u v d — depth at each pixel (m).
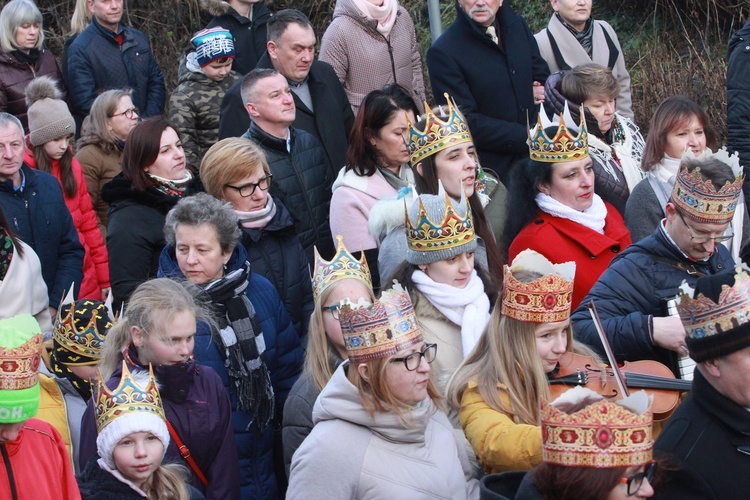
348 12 9.06
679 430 3.75
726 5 12.06
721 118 10.96
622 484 3.21
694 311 3.72
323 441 4.23
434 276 5.20
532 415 4.47
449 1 14.86
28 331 4.15
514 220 6.18
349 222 6.80
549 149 6.00
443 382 4.99
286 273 6.43
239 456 5.60
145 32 15.75
